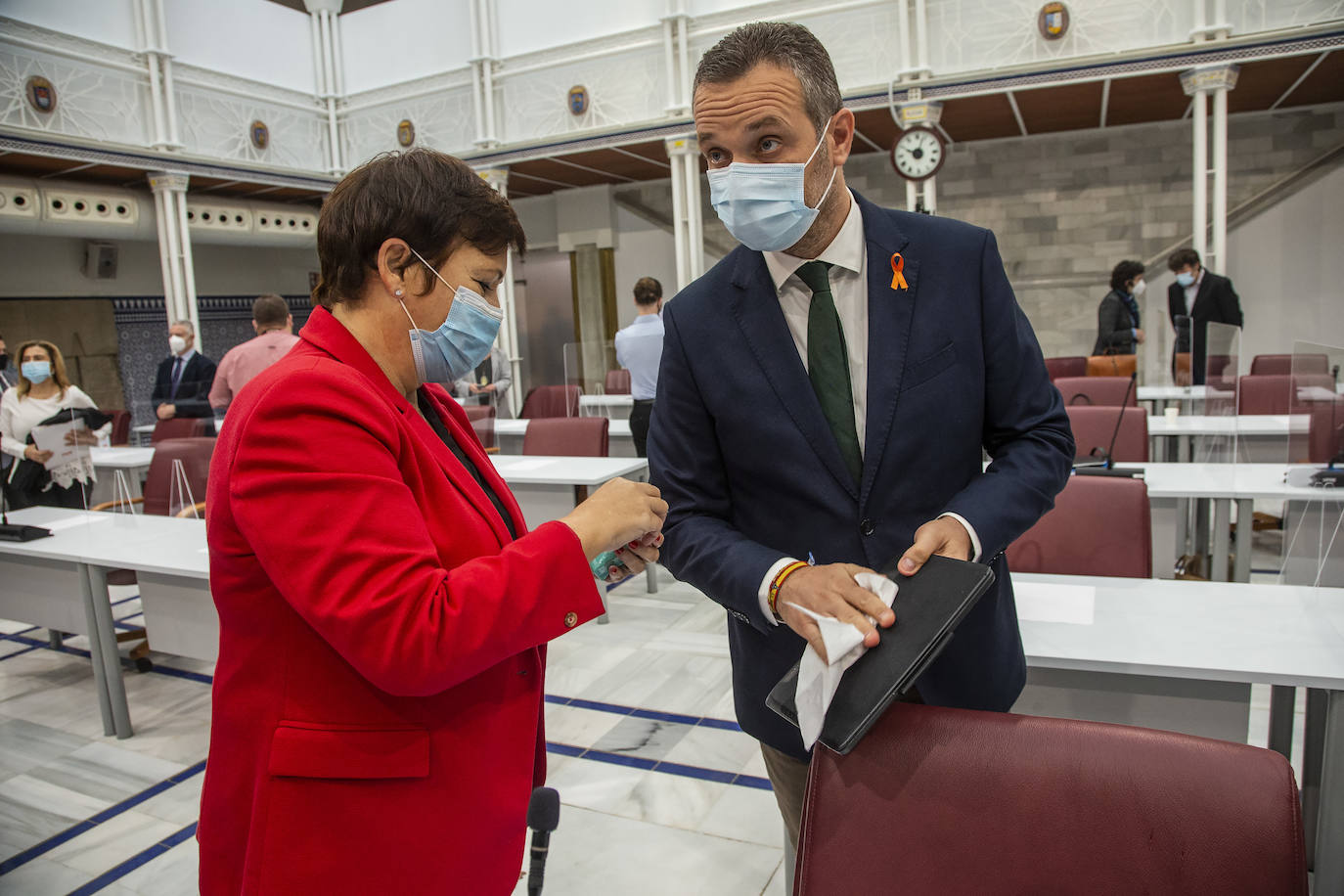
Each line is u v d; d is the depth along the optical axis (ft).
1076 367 20.79
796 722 3.18
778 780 4.56
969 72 23.27
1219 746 2.95
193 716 10.57
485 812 3.18
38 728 10.34
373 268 3.11
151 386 35.47
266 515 2.64
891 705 3.36
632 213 36.37
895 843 3.18
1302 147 27.71
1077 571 6.79
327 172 32.55
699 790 8.15
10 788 8.93
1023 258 31.01
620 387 23.32
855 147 31.32
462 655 2.69
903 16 23.67
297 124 31.68
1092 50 22.49
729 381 3.99
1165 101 25.68
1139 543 6.65
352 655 2.64
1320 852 4.82
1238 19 21.30
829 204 3.72
